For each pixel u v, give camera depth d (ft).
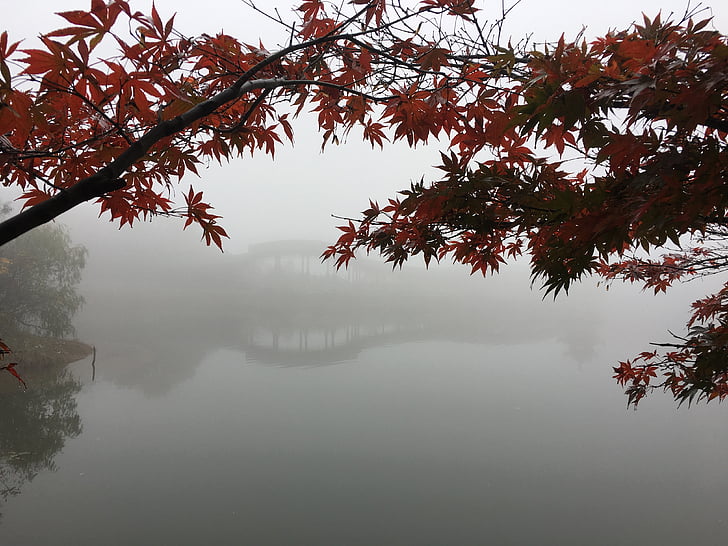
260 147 4.66
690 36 2.16
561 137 3.22
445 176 3.96
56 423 28.50
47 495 19.45
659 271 8.18
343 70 4.38
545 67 2.53
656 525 18.25
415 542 16.80
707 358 4.63
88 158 3.45
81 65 2.20
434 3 3.30
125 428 28.45
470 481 22.09
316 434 28.19
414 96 3.78
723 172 2.08
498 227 3.88
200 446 25.93
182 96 2.55
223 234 4.08
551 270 2.92
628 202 2.41
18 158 2.49
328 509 19.10
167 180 3.98
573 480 22.39
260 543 16.47
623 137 2.32
